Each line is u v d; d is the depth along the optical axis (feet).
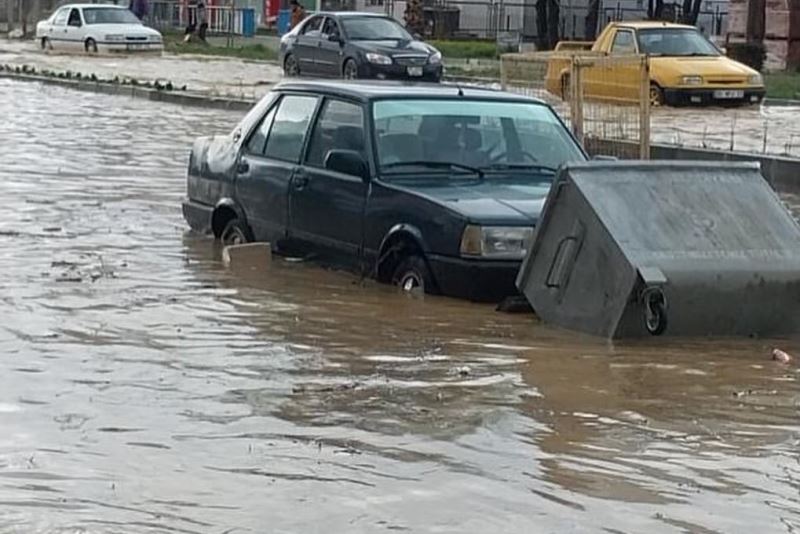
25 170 71.92
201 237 53.21
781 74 165.68
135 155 80.43
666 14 247.09
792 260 38.68
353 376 33.86
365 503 25.27
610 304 37.65
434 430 29.66
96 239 52.49
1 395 31.45
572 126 64.95
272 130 50.19
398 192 43.29
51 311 40.09
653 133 98.07
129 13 195.93
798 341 38.78
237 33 247.29
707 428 30.35
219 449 28.09
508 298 41.16
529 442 29.01
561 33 239.09
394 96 46.39
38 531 23.61
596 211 37.91
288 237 48.14
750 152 83.10
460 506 25.25
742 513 25.26
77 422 29.63
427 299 42.27
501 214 41.22
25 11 237.25
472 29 245.04
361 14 142.20
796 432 30.22
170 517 24.43
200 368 34.24
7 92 128.26
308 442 28.66
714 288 37.73
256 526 24.07
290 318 39.96
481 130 46.21
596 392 32.91
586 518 24.80
